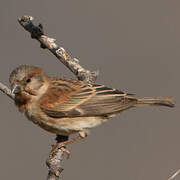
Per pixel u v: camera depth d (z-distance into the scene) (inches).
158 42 705.6
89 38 701.3
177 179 583.2
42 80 451.5
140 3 735.1
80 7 717.3
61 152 434.6
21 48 666.8
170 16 725.3
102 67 673.0
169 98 453.1
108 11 724.0
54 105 445.7
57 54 472.1
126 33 710.5
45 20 705.6
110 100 448.1
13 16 688.4
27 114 454.3
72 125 448.1
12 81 443.8
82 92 450.3
